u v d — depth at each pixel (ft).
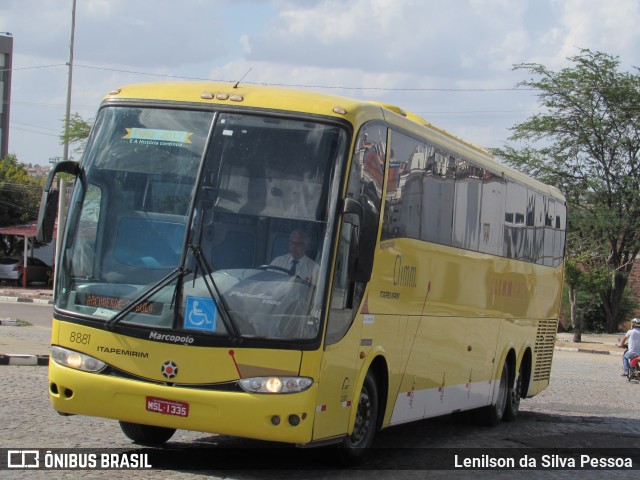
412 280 39.96
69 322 31.96
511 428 55.47
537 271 63.46
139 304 31.14
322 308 30.83
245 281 30.76
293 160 31.94
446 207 44.27
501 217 54.08
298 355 30.27
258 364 30.14
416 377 41.45
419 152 40.45
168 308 30.86
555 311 70.08
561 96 184.44
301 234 31.24
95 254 32.27
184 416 30.42
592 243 183.32
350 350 33.42
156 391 30.58
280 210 31.42
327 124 32.27
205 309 30.60
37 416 42.42
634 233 184.03
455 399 47.57
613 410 68.33
